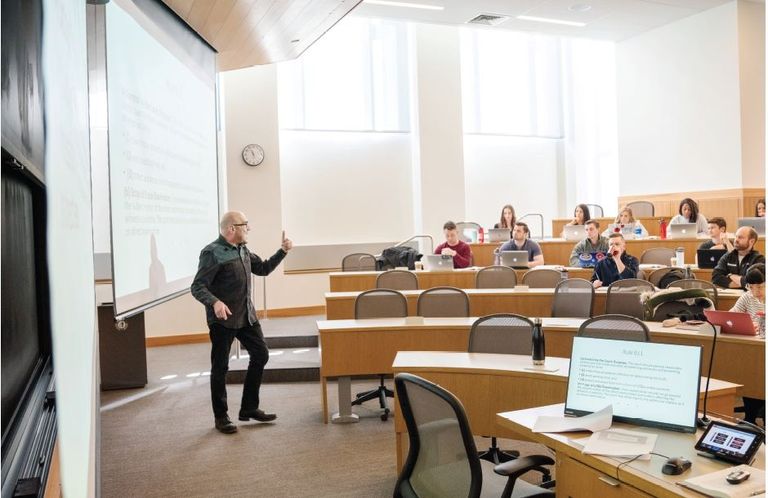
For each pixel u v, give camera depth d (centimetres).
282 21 555
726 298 492
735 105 924
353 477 364
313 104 963
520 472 220
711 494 174
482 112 1076
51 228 106
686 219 813
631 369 237
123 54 427
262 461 394
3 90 156
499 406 325
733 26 920
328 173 988
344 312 580
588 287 515
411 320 463
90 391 155
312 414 493
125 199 426
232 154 864
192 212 573
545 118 1123
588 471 210
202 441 436
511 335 368
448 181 1012
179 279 532
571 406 245
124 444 434
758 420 399
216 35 595
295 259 945
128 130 434
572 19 957
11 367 191
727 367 373
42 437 171
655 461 200
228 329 452
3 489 129
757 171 932
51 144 109
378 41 1001
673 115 1011
